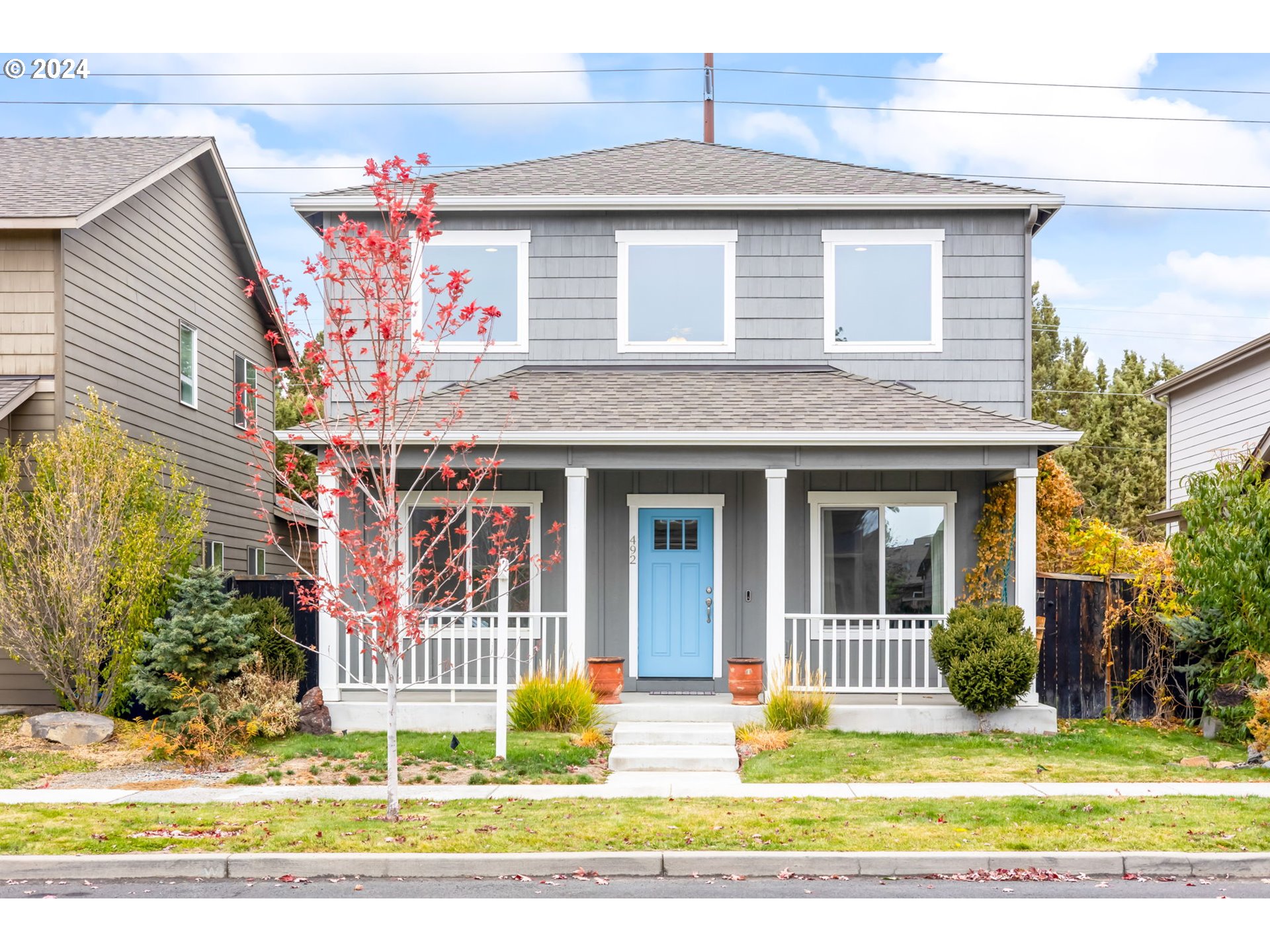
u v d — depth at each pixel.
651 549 15.31
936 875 7.77
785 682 13.35
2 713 13.99
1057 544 18.39
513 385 15.37
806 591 15.20
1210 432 23.58
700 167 17.92
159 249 17.72
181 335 18.67
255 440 10.23
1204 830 8.48
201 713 11.80
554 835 8.37
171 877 7.73
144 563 13.73
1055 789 10.20
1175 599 14.13
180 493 15.16
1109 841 8.20
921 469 13.70
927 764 11.45
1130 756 11.95
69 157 17.58
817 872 7.78
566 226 16.42
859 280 16.25
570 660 13.50
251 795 9.96
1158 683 14.20
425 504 15.20
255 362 22.64
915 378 16.03
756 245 16.31
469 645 14.80
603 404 14.43
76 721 12.51
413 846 8.06
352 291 15.74
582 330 16.33
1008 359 16.00
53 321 14.51
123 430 14.89
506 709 12.73
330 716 13.45
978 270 16.11
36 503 13.30
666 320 16.34
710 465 13.60
